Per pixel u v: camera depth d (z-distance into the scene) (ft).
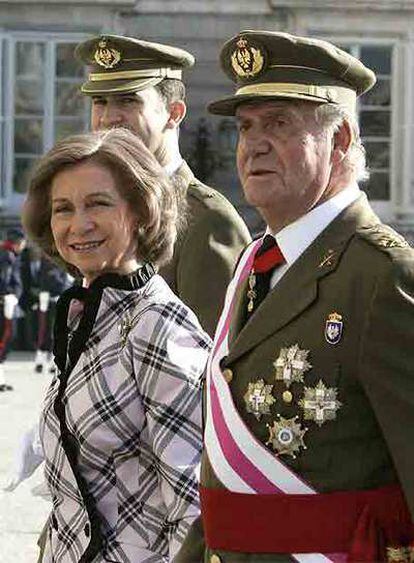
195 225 19.84
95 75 21.67
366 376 12.69
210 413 13.64
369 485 12.86
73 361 15.31
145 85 21.31
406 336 12.55
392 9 87.92
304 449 12.96
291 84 13.55
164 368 14.90
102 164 15.46
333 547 12.83
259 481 13.10
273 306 13.33
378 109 88.84
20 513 34.35
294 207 13.56
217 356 13.89
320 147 13.55
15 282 77.10
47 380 66.54
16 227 88.63
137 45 21.24
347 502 12.83
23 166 89.45
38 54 89.04
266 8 87.81
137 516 15.05
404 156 88.69
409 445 12.39
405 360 12.54
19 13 88.63
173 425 14.83
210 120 87.20
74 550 15.07
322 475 12.91
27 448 18.26
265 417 13.16
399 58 88.33
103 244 15.42
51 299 71.72
